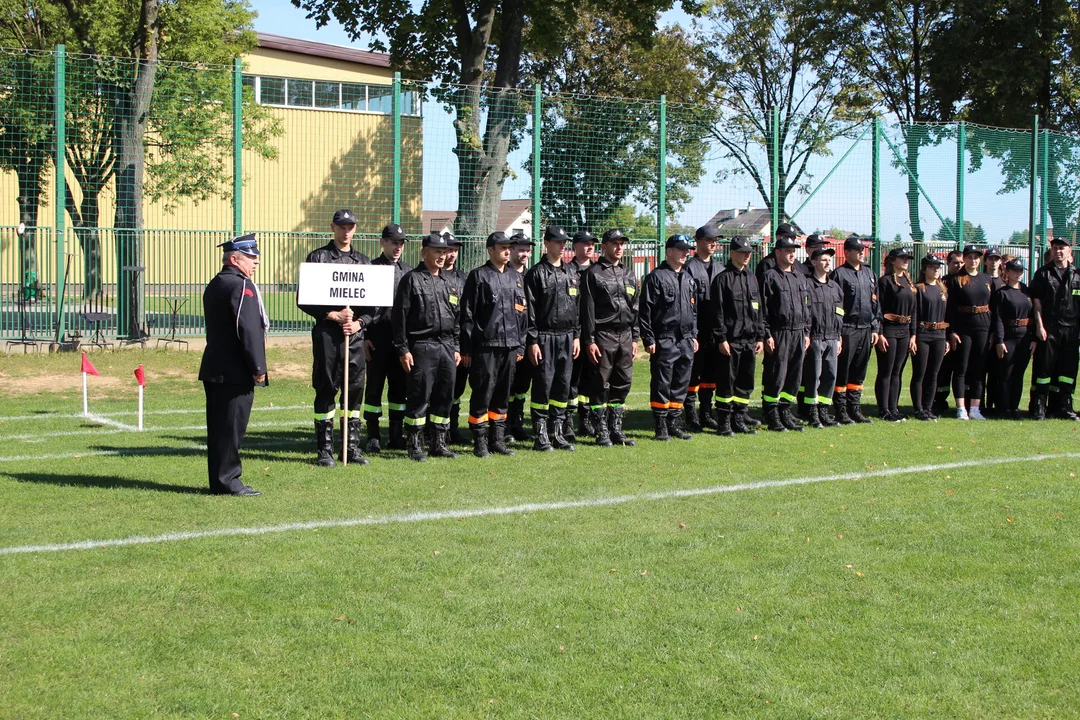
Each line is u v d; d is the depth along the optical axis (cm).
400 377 1084
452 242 1021
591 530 737
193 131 1939
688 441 1155
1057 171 2308
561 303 1081
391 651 511
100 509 777
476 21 2358
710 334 1215
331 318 968
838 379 1305
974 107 3312
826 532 739
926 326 1330
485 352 1026
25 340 1711
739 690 474
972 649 526
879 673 495
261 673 485
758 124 1977
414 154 1820
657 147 1920
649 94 3738
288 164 1984
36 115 1731
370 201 1877
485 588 604
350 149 1892
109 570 625
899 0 3459
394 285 1065
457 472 951
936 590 614
